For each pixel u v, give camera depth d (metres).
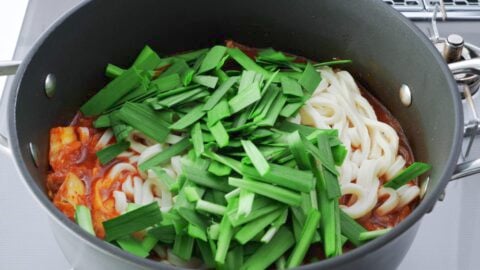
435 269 0.59
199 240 0.52
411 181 0.58
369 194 0.58
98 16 0.60
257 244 0.52
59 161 0.58
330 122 0.61
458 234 0.61
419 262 0.59
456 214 0.62
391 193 0.58
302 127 0.58
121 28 0.62
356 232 0.54
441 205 0.62
